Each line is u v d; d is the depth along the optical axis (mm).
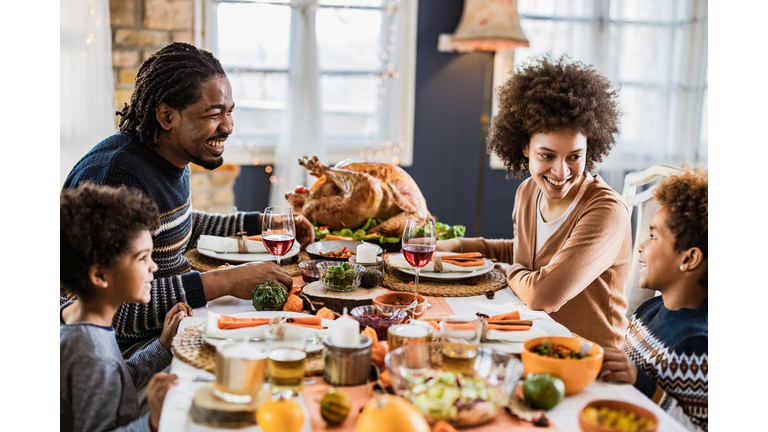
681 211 1165
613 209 1493
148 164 1559
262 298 1217
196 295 1317
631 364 990
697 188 1168
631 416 748
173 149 1595
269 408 753
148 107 1530
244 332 1026
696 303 1186
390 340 979
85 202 994
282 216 1400
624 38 3828
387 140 3830
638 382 1001
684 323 1153
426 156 3873
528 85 1604
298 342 915
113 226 991
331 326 1082
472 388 813
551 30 3781
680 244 1165
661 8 3803
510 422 812
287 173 3529
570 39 3777
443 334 938
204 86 1539
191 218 1786
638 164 3947
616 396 900
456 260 1579
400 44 3697
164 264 1604
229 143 3506
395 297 1230
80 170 1492
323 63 3668
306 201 2102
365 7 3639
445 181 3924
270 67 3539
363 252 1459
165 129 1558
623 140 3908
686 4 3801
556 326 1122
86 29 2939
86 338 980
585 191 1587
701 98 3895
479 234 3824
